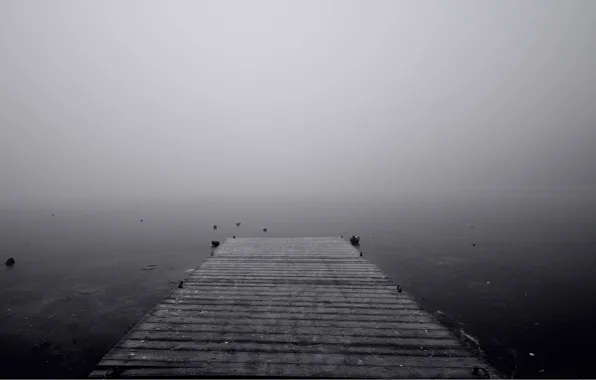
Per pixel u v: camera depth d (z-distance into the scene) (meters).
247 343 9.98
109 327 13.50
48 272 20.73
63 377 10.38
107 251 26.34
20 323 13.75
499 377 8.55
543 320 14.07
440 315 14.60
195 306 12.64
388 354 9.52
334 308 12.52
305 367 8.85
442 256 24.41
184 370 8.66
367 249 26.75
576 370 10.71
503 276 19.73
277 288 14.70
